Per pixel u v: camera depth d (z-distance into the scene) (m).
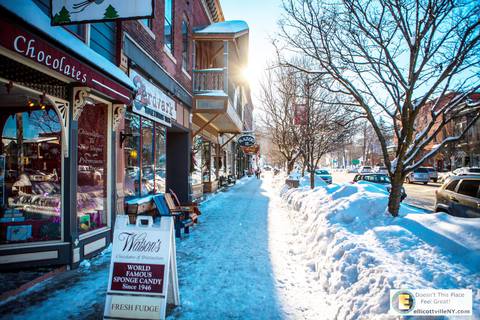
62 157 5.25
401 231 4.48
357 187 7.75
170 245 3.70
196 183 15.09
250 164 57.94
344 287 3.95
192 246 6.87
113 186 6.57
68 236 5.23
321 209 6.90
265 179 38.38
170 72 10.05
